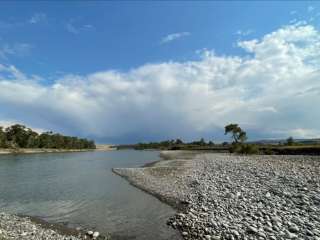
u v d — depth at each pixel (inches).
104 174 1550.2
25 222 609.9
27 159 3265.3
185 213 625.0
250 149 2955.2
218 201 668.7
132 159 3132.4
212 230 474.9
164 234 507.8
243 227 466.0
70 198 890.7
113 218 641.0
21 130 6067.9
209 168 1422.2
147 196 876.0
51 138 7199.8
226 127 3718.0
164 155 3668.8
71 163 2534.5
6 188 1101.1
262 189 743.7
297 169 1098.7
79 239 496.4
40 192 1005.2
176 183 1033.5
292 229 435.5
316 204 562.9
